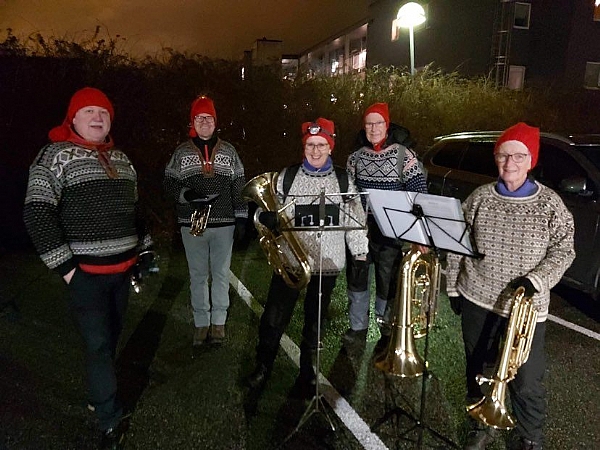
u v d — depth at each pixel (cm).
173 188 358
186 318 444
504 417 235
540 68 1678
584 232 458
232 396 328
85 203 250
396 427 300
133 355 378
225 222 365
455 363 374
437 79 1076
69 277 250
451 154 612
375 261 387
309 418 307
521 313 226
